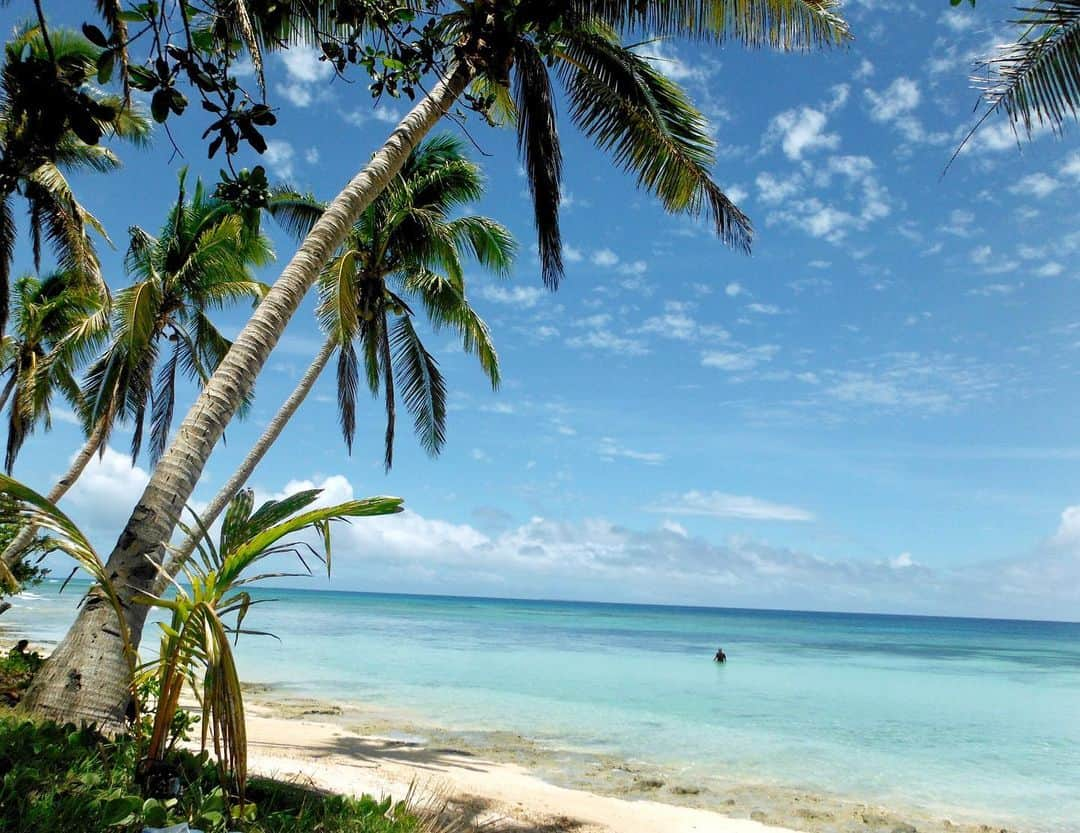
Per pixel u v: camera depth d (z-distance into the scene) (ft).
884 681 96.07
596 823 28.43
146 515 19.42
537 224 31.89
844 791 38.01
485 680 77.15
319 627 162.81
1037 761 47.24
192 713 35.99
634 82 30.73
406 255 51.80
